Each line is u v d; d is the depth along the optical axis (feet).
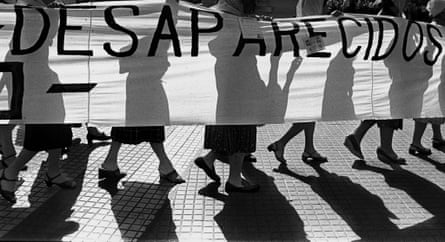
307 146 15.05
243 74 11.66
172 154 15.25
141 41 11.17
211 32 11.41
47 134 11.05
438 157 15.66
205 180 13.21
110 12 11.04
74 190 12.19
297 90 12.17
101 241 9.68
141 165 14.15
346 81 12.60
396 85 13.03
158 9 11.17
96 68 11.07
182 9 11.25
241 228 10.50
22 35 10.71
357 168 14.55
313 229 10.55
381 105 13.00
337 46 12.39
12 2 12.07
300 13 14.17
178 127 18.16
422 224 10.86
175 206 11.49
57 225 10.27
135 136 12.38
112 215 10.89
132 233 10.09
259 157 15.43
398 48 12.88
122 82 11.17
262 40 11.73
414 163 15.06
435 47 13.38
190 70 11.43
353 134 14.79
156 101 11.36
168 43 11.28
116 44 11.10
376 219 11.09
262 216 11.12
